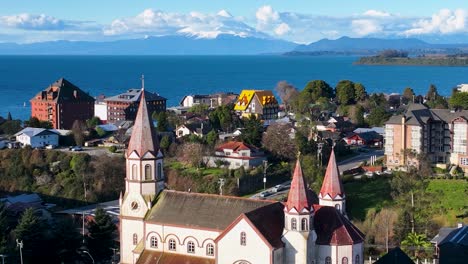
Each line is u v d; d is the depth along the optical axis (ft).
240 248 351.87
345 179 615.16
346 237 354.54
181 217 381.19
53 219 525.34
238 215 369.71
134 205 397.19
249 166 645.92
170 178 644.69
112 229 461.78
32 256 437.99
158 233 386.52
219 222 370.32
